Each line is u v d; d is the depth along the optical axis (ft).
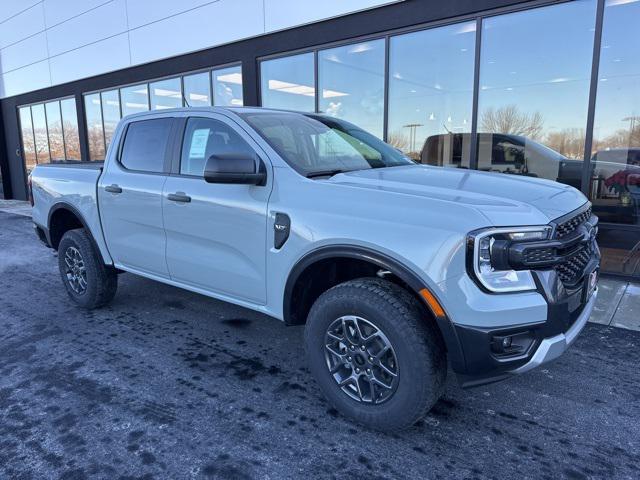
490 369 7.86
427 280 7.93
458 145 23.95
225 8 30.60
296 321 10.43
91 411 9.88
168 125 12.98
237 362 12.09
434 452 8.52
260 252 10.38
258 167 10.55
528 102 21.85
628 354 12.35
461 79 23.02
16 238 30.40
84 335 13.89
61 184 15.83
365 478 7.88
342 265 10.25
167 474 7.97
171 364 12.00
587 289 9.13
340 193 9.30
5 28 50.26
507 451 8.55
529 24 20.85
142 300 16.92
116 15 37.93
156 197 12.55
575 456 8.41
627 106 20.01
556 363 11.90
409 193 8.83
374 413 8.80
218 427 9.27
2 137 54.44
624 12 19.35
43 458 8.41
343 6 25.30
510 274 7.75
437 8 22.49
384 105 25.27
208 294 12.10
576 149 21.34
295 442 8.80
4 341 13.55
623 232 20.66
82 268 15.60
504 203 8.36
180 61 34.47
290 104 29.19
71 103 45.32
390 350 8.50
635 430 9.15
